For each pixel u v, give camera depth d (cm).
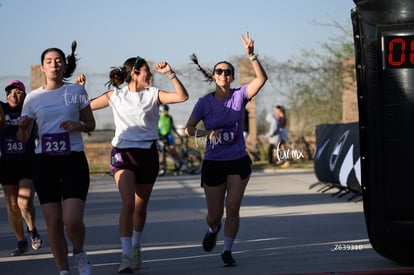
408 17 1139
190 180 3319
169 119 3634
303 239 1590
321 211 2098
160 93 1259
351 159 2283
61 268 1109
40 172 1112
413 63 1152
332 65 4281
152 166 1259
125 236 1238
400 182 1173
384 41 1152
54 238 1104
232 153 1277
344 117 4206
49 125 1121
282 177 3375
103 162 4069
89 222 1959
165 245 1553
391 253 1208
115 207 2322
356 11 1187
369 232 1219
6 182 1459
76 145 1125
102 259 1403
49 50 1135
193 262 1349
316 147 2781
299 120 4359
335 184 2548
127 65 1270
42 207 1111
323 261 1321
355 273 1118
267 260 1348
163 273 1249
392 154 1173
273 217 1984
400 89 1158
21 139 1155
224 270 1262
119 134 1253
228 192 1285
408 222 1176
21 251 1473
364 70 1183
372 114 1180
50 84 1142
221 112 1280
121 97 1259
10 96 1442
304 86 4281
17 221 1469
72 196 1093
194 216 2048
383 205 1187
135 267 1291
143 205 1290
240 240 1595
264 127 4291
